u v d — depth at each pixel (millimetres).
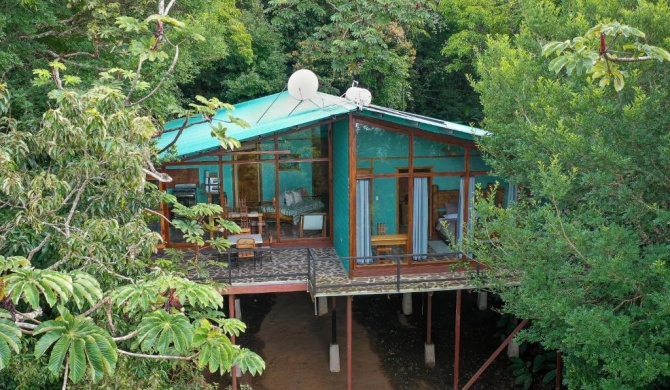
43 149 7617
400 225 14203
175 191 15305
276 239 16250
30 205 6918
